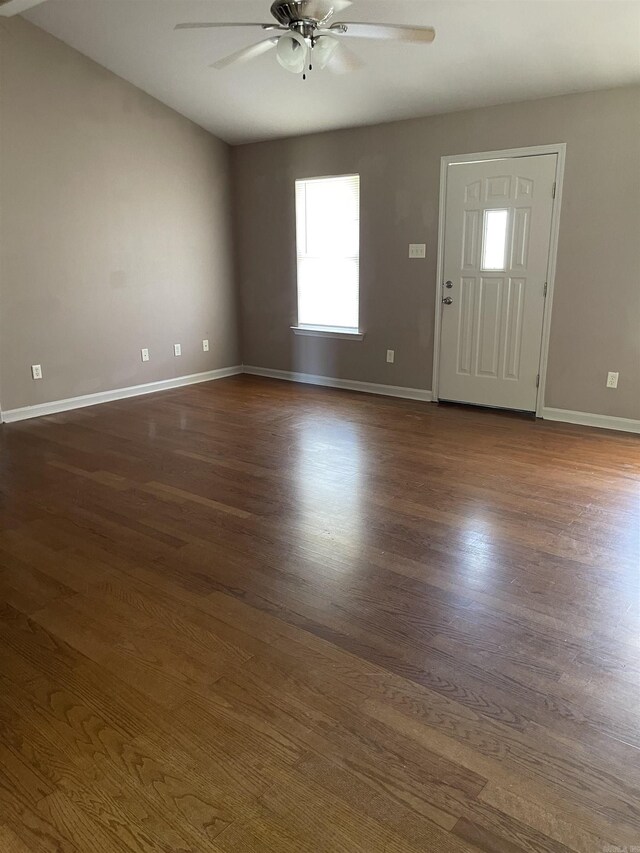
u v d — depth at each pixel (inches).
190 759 64.7
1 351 185.6
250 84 189.6
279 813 58.5
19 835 56.7
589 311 175.8
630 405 174.2
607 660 79.1
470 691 73.8
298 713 70.8
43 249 190.1
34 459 156.4
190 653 81.4
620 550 107.3
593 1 130.1
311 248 231.3
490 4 135.9
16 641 84.4
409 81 172.1
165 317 230.2
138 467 150.5
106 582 99.0
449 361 206.1
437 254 199.9
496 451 159.6
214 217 241.3
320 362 239.9
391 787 61.0
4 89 173.8
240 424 186.5
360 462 152.6
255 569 102.3
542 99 170.9
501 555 105.9
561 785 60.9
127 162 207.6
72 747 66.5
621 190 164.2
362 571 101.1
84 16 167.3
